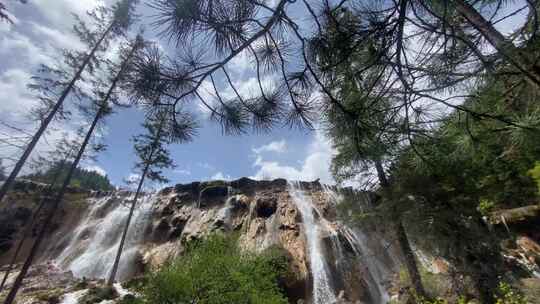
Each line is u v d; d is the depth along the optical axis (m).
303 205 21.34
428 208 8.62
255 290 7.43
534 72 2.20
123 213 24.55
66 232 23.59
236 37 2.03
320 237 17.20
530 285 8.34
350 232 17.56
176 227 21.31
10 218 22.91
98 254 20.00
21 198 24.19
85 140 12.80
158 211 23.88
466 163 7.18
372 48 2.25
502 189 8.97
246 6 1.95
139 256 18.98
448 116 2.43
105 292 12.13
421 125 2.45
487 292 7.80
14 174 11.07
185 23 1.81
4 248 21.08
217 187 24.78
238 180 25.64
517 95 2.44
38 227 23.55
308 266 15.22
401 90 2.36
